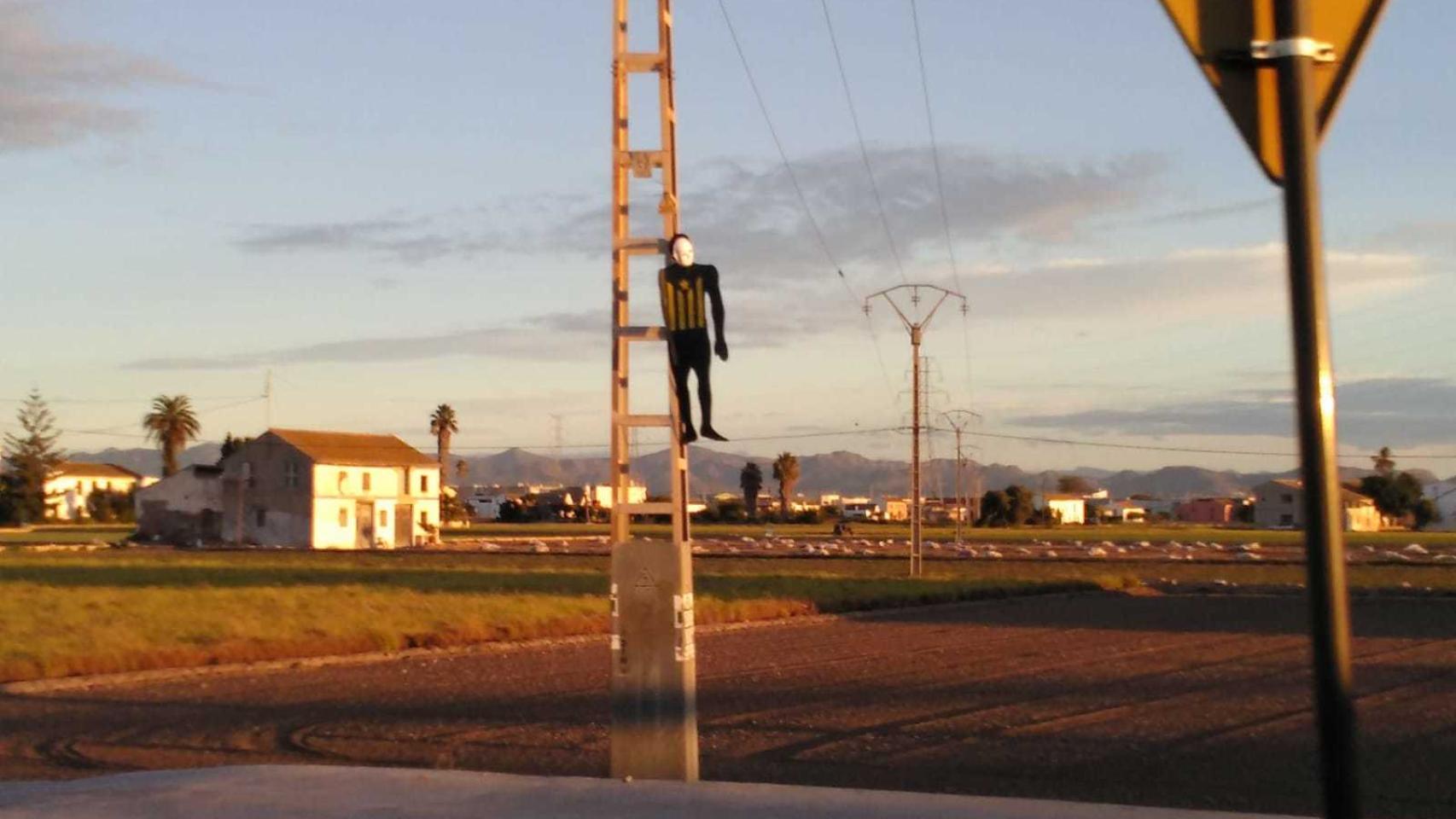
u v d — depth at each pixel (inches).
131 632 1181.1
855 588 2062.0
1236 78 171.8
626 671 435.8
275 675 1017.5
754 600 1747.0
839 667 1072.2
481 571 2326.5
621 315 463.5
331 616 1370.6
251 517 3865.7
